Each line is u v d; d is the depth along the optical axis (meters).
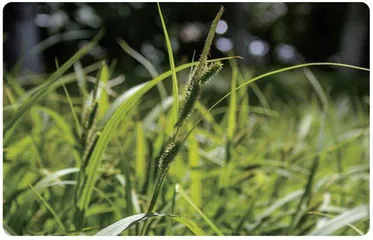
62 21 3.70
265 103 0.98
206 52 0.50
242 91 0.86
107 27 4.00
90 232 0.72
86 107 0.65
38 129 0.88
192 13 4.34
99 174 0.73
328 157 1.09
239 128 0.85
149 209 0.52
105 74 0.74
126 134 0.80
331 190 0.80
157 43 4.22
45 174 0.75
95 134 0.60
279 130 1.33
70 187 0.73
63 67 0.60
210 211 0.78
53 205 0.74
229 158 0.78
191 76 0.51
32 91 0.81
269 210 0.73
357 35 4.74
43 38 3.59
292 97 2.33
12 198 0.70
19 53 2.60
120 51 4.05
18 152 0.81
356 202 0.89
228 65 3.62
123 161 0.65
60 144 1.01
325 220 0.70
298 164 0.98
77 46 3.75
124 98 0.62
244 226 0.73
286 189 0.95
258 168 0.82
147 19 4.19
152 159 0.72
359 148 1.21
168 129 0.76
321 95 0.88
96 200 0.73
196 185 0.72
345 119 1.74
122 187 0.75
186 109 0.50
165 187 0.75
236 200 0.83
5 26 2.61
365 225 0.77
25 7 2.62
